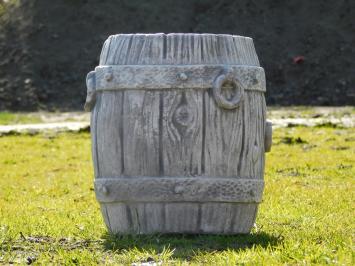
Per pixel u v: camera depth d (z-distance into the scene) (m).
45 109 36.84
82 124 27.67
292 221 11.62
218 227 10.00
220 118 9.87
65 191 16.20
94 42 40.31
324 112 31.11
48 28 41.09
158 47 9.90
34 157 21.20
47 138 24.73
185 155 9.83
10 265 8.78
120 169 9.98
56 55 39.91
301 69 38.53
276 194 14.48
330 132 23.47
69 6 41.84
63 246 9.67
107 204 10.16
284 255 8.62
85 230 10.77
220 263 8.45
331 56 39.09
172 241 9.63
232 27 40.69
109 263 8.65
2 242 9.84
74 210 13.51
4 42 40.75
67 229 10.94
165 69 9.80
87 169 19.19
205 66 9.83
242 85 9.95
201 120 9.83
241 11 41.22
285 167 17.81
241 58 10.07
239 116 9.95
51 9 41.88
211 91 9.84
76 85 38.53
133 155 9.90
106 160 10.06
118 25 40.91
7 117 33.56
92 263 8.68
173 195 9.82
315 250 8.84
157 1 41.84
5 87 38.34
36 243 9.87
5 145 23.20
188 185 9.81
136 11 41.34
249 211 10.16
